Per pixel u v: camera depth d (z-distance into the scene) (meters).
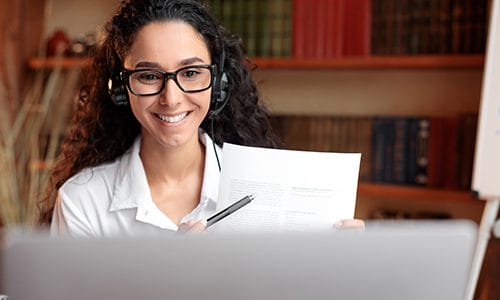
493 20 2.00
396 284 0.75
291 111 2.78
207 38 1.33
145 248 0.72
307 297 0.74
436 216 2.48
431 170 2.31
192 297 0.73
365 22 2.36
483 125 2.00
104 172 1.46
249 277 0.73
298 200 1.22
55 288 0.72
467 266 0.76
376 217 2.57
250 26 2.50
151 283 0.72
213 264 0.72
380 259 0.74
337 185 1.22
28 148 2.77
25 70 2.84
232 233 0.73
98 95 1.48
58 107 2.87
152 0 1.28
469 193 2.23
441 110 2.56
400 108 2.62
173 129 1.29
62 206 1.42
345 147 2.44
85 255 0.71
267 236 0.73
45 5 2.96
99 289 0.72
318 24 2.41
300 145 2.50
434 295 0.76
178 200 1.43
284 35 2.46
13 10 2.77
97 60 1.48
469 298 1.99
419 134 2.32
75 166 1.52
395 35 2.33
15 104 2.77
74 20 3.00
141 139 1.46
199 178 1.45
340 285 0.74
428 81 2.57
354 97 2.69
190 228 1.18
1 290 0.74
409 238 0.74
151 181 1.43
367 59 2.36
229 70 1.52
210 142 1.47
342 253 0.73
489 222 2.01
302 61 2.44
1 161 2.65
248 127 1.60
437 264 0.75
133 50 1.28
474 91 2.51
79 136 1.53
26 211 2.65
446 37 2.27
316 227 1.20
